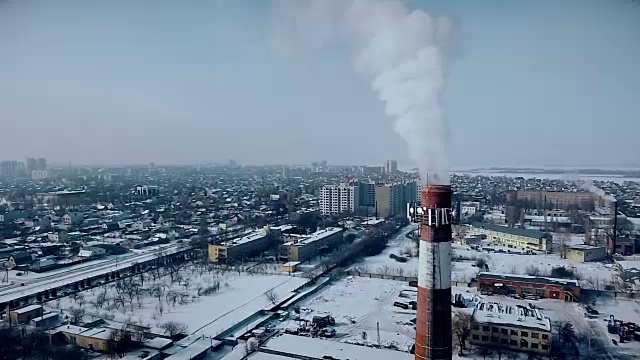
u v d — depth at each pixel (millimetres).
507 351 60812
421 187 35375
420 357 34094
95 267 103125
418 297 34656
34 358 56219
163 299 81812
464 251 122938
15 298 78875
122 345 58688
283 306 77625
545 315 68312
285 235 132375
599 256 112438
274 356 53656
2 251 110938
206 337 64625
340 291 88812
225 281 94500
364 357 53406
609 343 62812
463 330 61719
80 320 69750
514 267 104625
